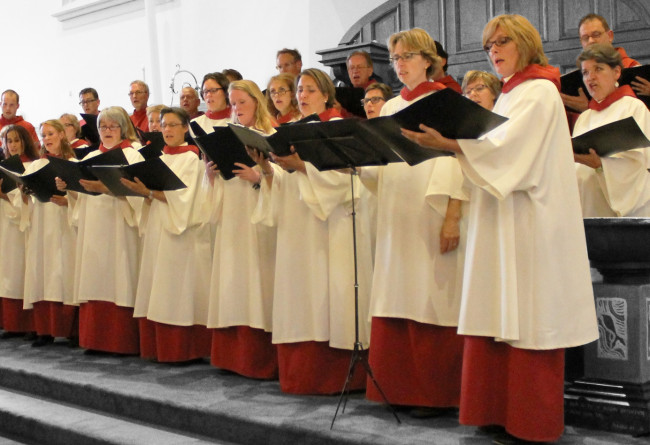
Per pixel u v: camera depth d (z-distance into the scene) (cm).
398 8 791
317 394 429
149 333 537
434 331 373
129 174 491
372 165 367
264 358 474
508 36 322
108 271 565
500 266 319
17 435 462
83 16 1165
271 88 475
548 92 316
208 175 487
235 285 475
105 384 467
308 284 434
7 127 655
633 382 338
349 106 557
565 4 683
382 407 396
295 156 407
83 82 1171
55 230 608
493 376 324
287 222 437
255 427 376
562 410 316
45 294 607
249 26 961
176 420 415
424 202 374
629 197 412
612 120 431
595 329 321
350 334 421
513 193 317
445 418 372
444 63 525
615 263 348
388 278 378
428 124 302
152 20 1034
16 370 521
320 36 883
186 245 521
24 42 1252
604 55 432
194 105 652
